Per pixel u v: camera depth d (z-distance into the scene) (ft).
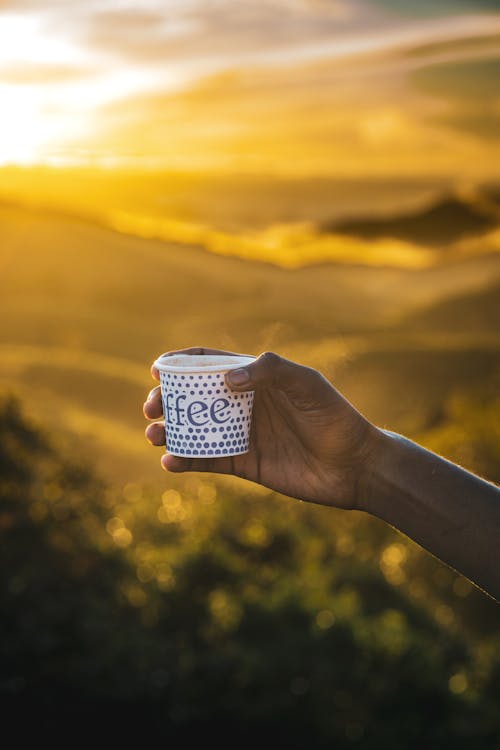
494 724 18.74
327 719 17.75
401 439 5.21
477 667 21.80
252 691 17.54
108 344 104.94
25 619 16.96
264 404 5.45
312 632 19.01
